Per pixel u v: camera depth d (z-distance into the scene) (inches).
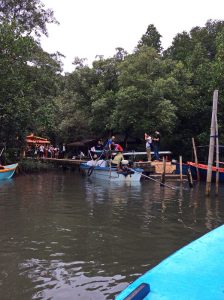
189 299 110.9
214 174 874.8
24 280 236.8
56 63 1101.1
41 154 1485.0
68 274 247.9
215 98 624.1
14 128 987.9
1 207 489.4
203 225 397.1
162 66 1225.4
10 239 328.2
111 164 889.5
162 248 306.8
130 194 644.1
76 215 438.9
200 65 1231.5
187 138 1267.2
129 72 1195.9
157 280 121.3
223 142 1079.6
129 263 269.6
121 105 1150.3
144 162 922.1
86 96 1457.9
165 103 1107.3
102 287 228.1
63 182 845.2
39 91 1077.1
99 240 329.1
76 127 1529.3
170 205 531.8
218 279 123.1
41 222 397.4
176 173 945.5
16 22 930.1
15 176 979.3
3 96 900.0
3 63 874.8
